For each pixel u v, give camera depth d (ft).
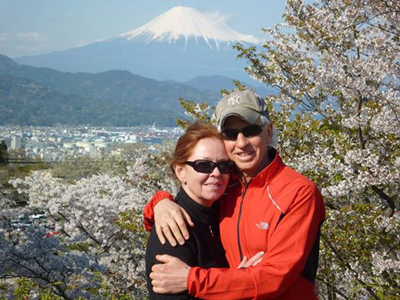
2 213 36.14
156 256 9.98
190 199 10.59
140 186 35.91
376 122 28.07
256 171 10.66
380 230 26.61
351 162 27.09
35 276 34.22
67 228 41.45
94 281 36.63
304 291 10.04
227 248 10.62
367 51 31.42
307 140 29.71
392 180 26.27
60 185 47.65
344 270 26.66
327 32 31.73
